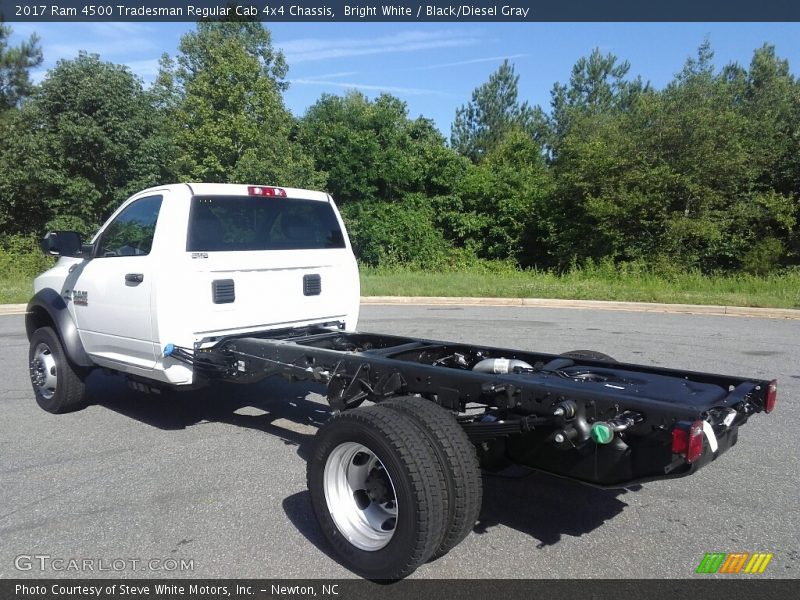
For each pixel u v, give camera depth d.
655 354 8.98
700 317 13.22
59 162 22.73
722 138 23.91
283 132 26.69
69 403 6.12
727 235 24.59
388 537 3.30
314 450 3.51
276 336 5.57
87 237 22.61
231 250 5.31
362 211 28.27
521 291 16.27
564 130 53.56
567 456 3.59
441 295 16.22
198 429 5.71
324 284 5.97
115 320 5.39
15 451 5.13
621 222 25.09
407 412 3.32
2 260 20.31
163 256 4.94
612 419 3.16
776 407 6.42
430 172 30.31
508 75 57.03
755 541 3.70
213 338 5.20
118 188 23.64
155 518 3.95
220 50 25.81
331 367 4.41
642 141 24.95
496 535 3.79
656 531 3.83
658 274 21.95
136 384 5.64
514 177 30.20
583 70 55.75
